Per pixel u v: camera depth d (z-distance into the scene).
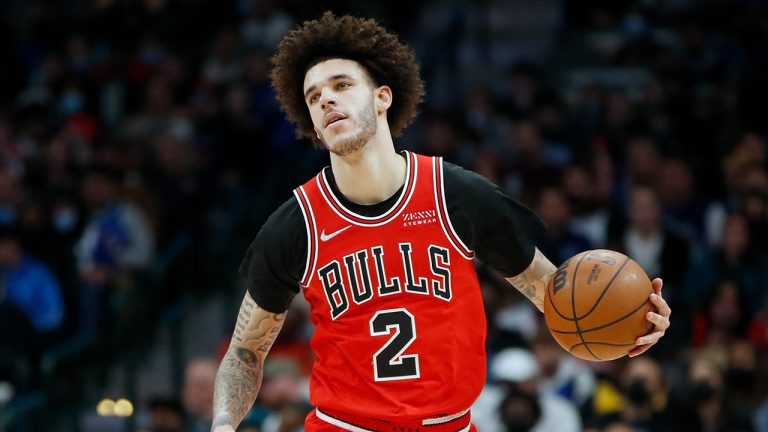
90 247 16.78
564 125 19.19
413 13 23.52
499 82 22.23
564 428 12.17
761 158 17.80
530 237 6.67
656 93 19.78
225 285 17.36
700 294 14.52
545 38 23.86
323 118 6.54
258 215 17.72
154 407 12.93
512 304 14.43
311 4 21.95
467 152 18.06
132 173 18.25
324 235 6.57
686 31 21.69
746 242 14.80
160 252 17.64
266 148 19.02
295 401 12.69
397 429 6.52
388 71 6.80
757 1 22.92
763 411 12.70
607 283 6.39
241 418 6.91
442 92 21.53
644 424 12.38
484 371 6.62
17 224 17.17
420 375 6.46
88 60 22.69
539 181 17.02
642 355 13.27
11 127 20.45
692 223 16.45
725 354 13.46
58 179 18.84
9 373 15.37
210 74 21.48
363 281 6.50
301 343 14.23
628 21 23.23
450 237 6.52
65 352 15.69
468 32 23.42
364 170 6.50
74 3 24.47
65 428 15.23
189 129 19.69
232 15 23.02
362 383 6.54
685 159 17.58
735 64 21.08
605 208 16.61
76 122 20.55
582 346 6.48
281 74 6.98
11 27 23.50
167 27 23.06
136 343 16.58
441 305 6.48
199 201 18.31
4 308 15.58
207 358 16.84
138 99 21.47
